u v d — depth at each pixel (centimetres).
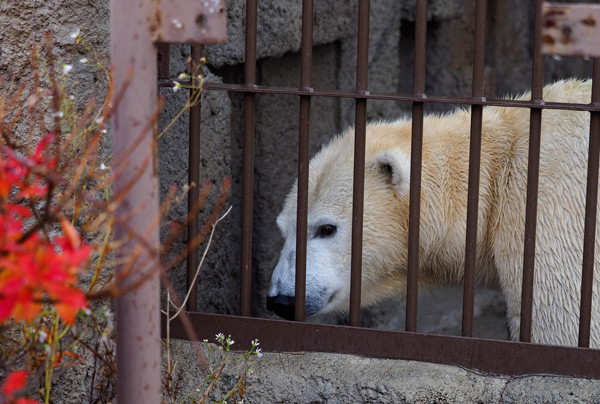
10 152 180
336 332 333
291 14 493
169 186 390
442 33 698
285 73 528
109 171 293
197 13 204
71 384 296
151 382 219
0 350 252
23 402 191
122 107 209
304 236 331
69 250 171
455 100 310
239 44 452
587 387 310
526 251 322
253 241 516
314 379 324
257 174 511
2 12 287
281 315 410
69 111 291
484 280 450
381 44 607
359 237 328
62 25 289
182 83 390
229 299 496
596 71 299
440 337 325
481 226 411
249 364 331
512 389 314
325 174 428
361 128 318
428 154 424
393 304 592
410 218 325
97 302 300
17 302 163
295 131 546
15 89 290
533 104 305
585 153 375
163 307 346
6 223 173
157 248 215
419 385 315
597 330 357
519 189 395
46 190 240
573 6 190
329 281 418
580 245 364
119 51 207
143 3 204
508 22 789
